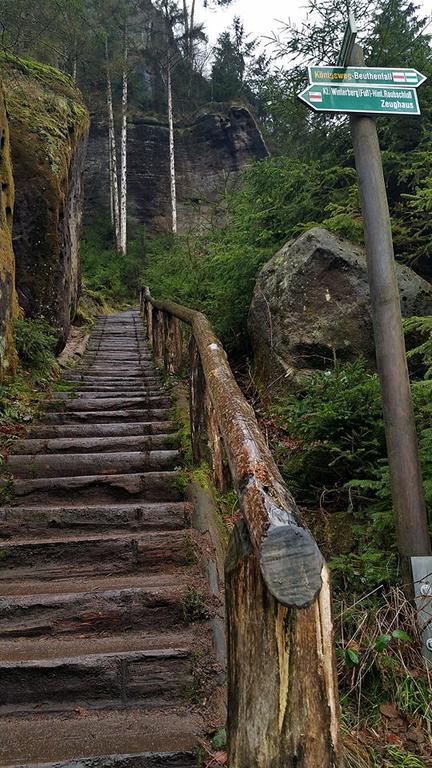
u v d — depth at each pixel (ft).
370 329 15.23
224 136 85.40
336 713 2.97
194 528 10.05
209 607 8.04
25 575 9.35
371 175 8.46
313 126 19.71
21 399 16.93
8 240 18.52
